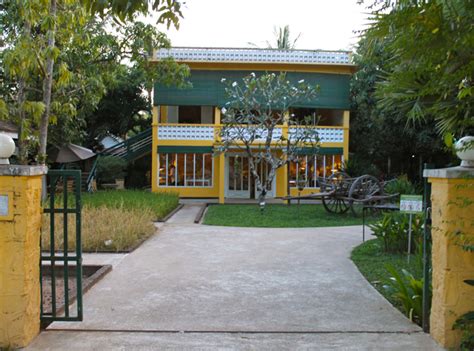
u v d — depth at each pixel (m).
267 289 6.58
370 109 24.39
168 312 5.49
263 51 23.80
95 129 32.59
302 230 12.90
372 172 23.91
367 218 15.91
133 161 28.64
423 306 4.87
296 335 4.74
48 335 4.65
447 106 4.46
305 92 20.20
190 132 24.38
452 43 3.85
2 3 10.80
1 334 4.32
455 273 4.35
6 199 4.32
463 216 4.30
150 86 19.41
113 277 7.26
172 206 18.44
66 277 4.89
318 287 6.71
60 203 12.91
